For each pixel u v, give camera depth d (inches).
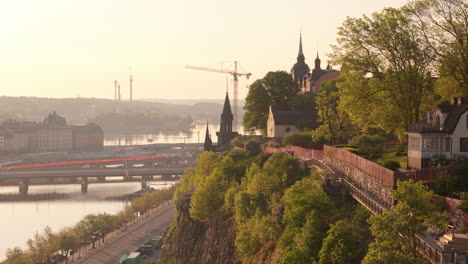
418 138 3230.8
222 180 5561.0
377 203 2711.6
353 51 3801.7
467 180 2667.3
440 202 2407.7
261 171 4672.7
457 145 3139.8
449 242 1977.1
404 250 1974.7
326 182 3417.8
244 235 3971.5
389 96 3777.1
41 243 7711.6
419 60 3580.2
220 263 4722.0
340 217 2984.7
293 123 7239.2
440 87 3607.3
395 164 3415.4
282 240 3029.0
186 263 5772.6
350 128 5349.4
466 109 3129.9
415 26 3636.8
